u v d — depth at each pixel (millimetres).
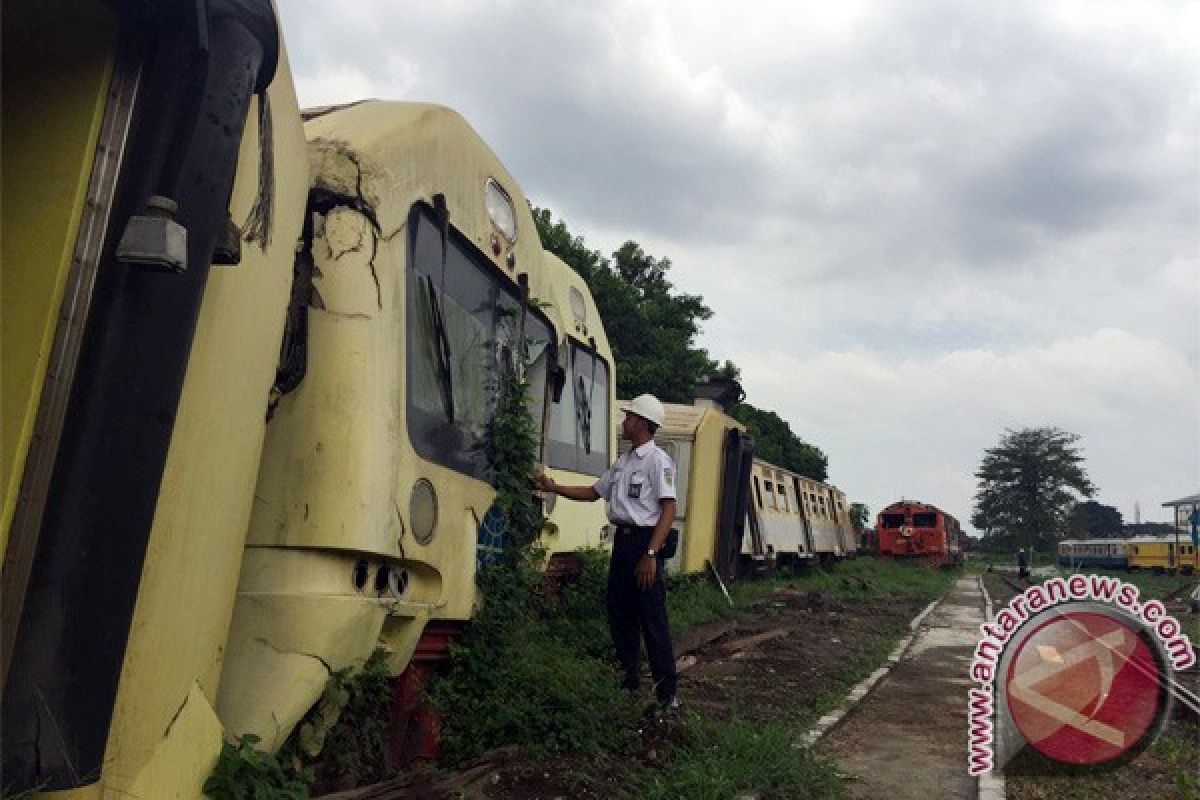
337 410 3881
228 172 2787
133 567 2648
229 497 3287
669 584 14086
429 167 4785
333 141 4188
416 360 4520
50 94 2604
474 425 5316
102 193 2574
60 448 2492
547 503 7836
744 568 21859
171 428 2717
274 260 3465
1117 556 50156
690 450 16203
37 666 2447
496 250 5789
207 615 3207
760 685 9672
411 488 4336
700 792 5375
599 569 9078
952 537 49875
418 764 5035
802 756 6297
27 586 2438
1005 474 105312
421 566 4539
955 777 6660
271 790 3379
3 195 2570
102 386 2535
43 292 2506
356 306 4008
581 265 29422
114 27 2604
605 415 10211
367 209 4121
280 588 3754
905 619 18531
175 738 3041
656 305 32875
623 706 6465
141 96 2635
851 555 43094
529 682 6102
